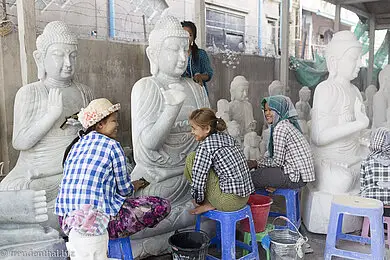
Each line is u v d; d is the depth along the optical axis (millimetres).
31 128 3330
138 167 3393
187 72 3975
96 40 4730
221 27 8703
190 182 3189
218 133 3002
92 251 1960
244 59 7004
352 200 3174
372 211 2990
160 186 3371
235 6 9016
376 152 3420
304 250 3324
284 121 3605
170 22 3471
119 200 2545
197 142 3693
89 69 4680
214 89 6410
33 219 2311
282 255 2939
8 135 4160
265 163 3611
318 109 3979
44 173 3387
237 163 2914
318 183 3906
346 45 3959
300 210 4066
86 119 2512
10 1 4633
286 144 3535
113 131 2605
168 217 3316
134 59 5219
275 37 10438
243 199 2953
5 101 4109
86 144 2490
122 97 5113
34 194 2326
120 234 2543
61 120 3471
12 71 4141
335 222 3123
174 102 3164
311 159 3576
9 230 2318
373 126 6020
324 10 12156
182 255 2783
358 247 3545
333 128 3883
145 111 3367
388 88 5926
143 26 6891
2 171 4164
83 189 2385
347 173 3787
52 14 5605
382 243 3002
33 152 3416
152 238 3283
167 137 3418
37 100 3400
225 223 2910
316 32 12227
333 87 3975
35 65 3609
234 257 2934
